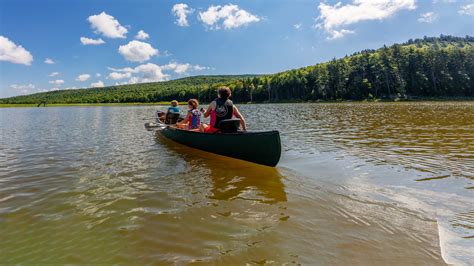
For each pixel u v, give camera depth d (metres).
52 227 3.28
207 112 7.00
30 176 5.46
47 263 2.57
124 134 11.98
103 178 5.23
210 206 3.79
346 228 3.10
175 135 9.16
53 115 33.22
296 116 20.94
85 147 8.74
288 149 7.63
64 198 4.20
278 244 2.81
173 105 11.56
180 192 4.38
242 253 2.66
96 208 3.81
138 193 4.37
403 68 65.06
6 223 3.39
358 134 10.26
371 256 2.57
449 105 35.94
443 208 3.55
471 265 2.40
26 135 12.37
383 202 3.79
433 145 7.71
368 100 62.03
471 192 4.07
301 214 3.47
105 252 2.74
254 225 3.22
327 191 4.27
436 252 2.60
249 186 4.59
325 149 7.52
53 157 7.30
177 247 2.80
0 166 6.34
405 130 11.08
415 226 3.10
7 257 2.68
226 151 6.77
